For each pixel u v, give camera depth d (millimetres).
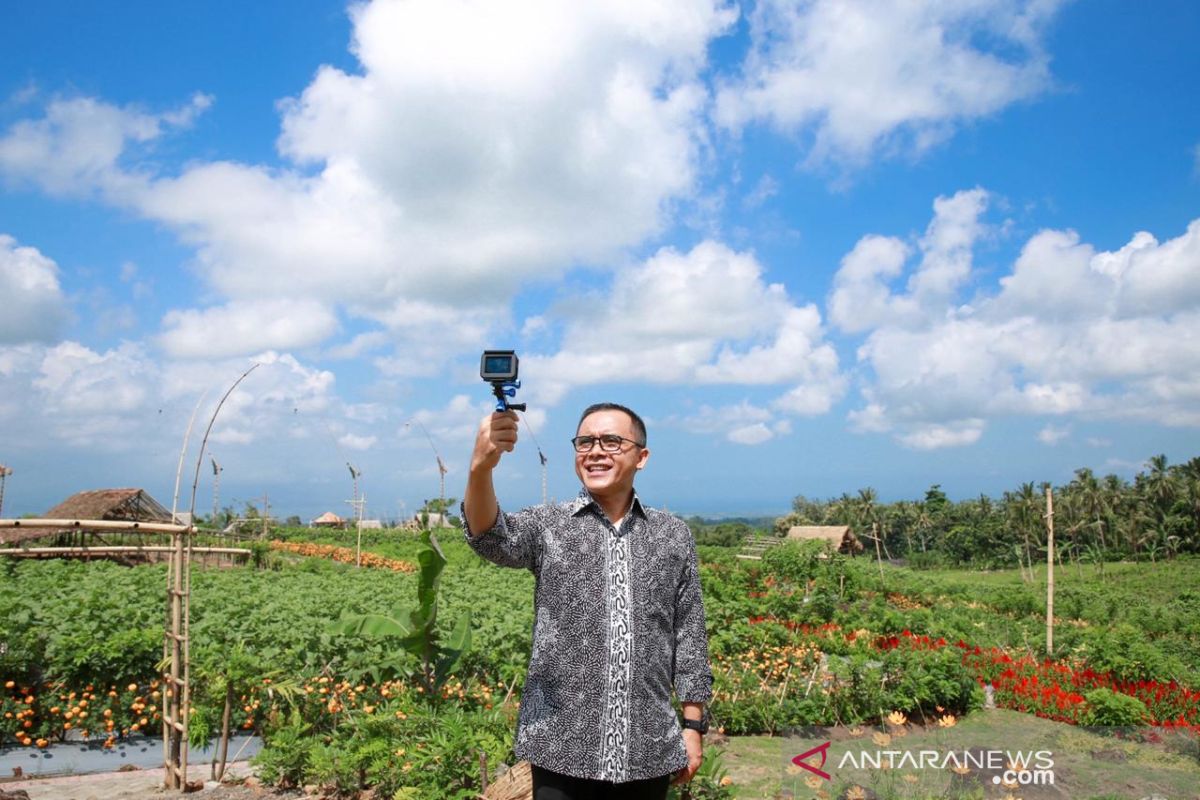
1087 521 74312
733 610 17797
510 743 6395
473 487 2727
